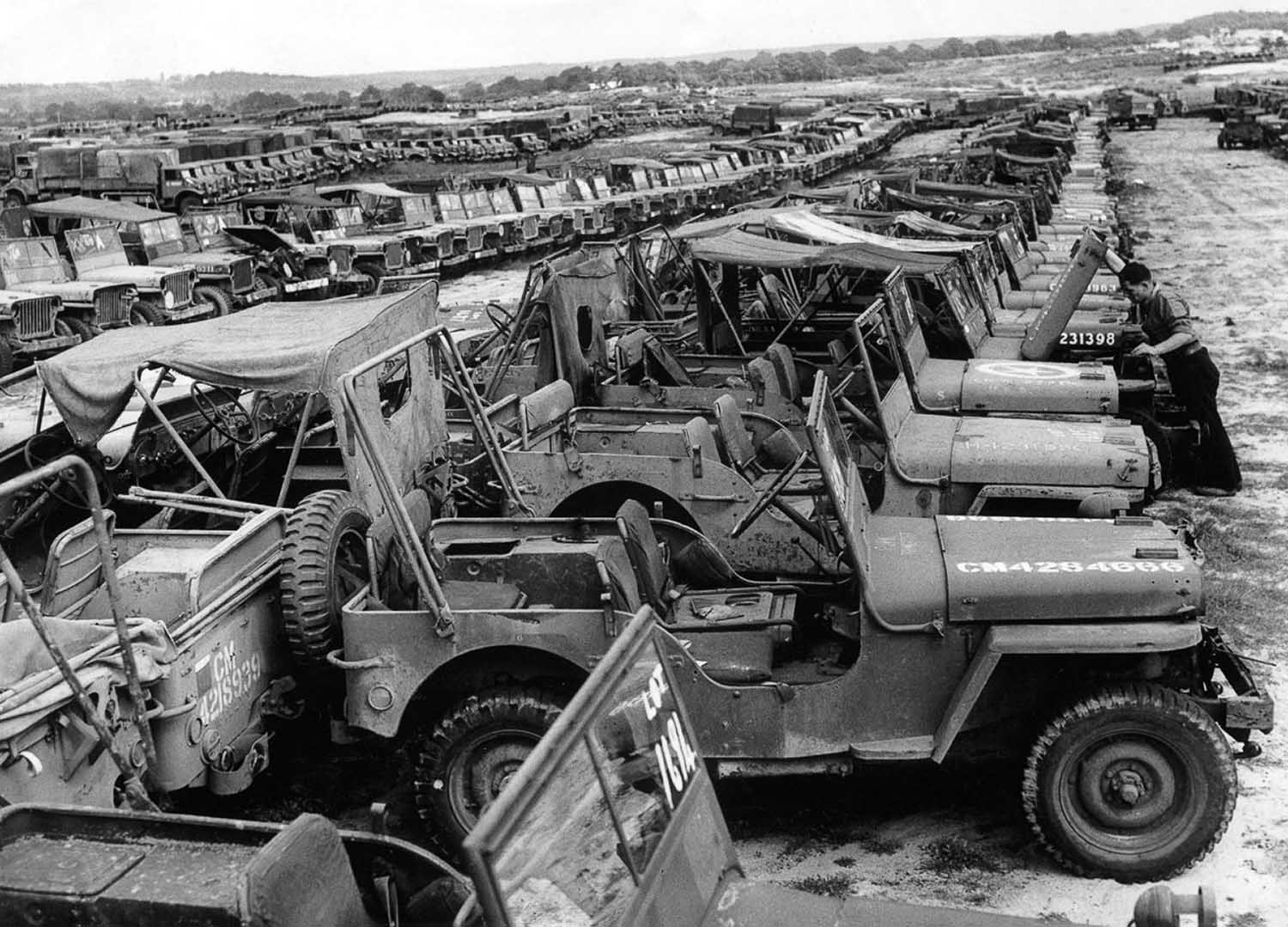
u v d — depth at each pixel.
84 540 6.84
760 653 6.34
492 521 7.38
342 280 24.30
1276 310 19.50
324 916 3.96
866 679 6.09
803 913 3.97
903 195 18.77
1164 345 11.42
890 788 6.92
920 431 9.05
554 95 126.31
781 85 145.12
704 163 35.94
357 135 52.94
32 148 40.91
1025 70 162.25
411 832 6.61
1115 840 5.98
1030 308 13.52
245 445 9.79
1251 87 69.62
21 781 5.21
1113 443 8.69
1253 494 11.52
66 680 5.09
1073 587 5.98
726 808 6.79
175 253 23.70
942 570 6.17
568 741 3.41
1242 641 8.45
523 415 9.51
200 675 6.11
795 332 12.95
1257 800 6.66
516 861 3.12
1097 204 23.77
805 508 8.37
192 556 6.54
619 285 13.59
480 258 27.41
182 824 4.41
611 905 3.47
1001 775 6.96
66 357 8.25
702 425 9.19
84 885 4.13
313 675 6.85
